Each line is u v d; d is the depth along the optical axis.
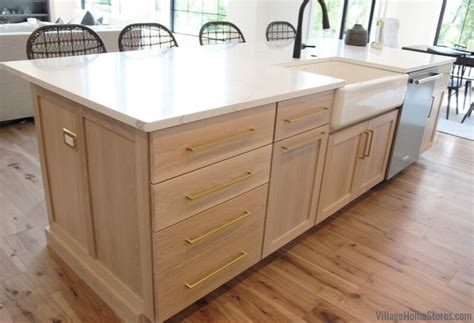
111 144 1.32
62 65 1.76
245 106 1.35
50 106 1.57
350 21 6.75
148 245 1.29
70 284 1.73
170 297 1.40
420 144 3.04
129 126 1.19
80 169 1.53
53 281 1.74
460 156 3.51
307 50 2.80
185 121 1.17
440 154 3.53
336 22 6.55
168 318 1.46
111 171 1.37
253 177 1.55
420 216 2.47
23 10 8.02
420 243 2.19
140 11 7.15
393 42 5.59
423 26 6.39
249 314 1.63
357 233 2.26
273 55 2.46
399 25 6.02
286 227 1.89
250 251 1.70
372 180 2.55
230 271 1.63
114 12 7.79
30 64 1.75
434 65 2.74
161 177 1.19
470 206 2.63
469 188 2.89
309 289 1.79
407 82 2.46
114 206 1.42
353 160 2.23
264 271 1.90
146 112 1.15
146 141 1.14
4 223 2.13
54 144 1.64
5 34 3.27
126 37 2.70
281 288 1.79
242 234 1.61
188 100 1.31
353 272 1.93
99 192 1.48
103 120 1.30
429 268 1.99
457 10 6.16
